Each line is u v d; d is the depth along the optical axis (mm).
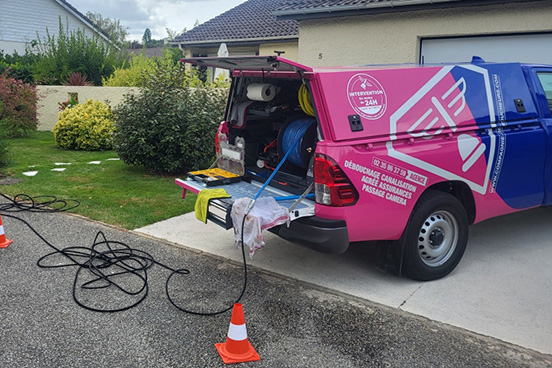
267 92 5117
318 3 10859
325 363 3410
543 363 3455
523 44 8688
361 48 10391
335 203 4062
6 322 3799
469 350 3598
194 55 19266
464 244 4879
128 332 3730
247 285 4586
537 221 6656
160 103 8680
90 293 4340
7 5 24734
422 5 9289
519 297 4441
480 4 8711
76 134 11555
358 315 4070
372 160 4148
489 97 5004
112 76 18656
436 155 4496
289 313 4082
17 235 5723
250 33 16828
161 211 6754
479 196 4922
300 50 11312
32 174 8766
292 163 4953
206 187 5125
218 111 9039
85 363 3324
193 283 4609
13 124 13172
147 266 4949
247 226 4031
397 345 3646
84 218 6414
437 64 5074
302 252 5477
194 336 3703
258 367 3352
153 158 8875
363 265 5148
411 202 4410
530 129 5285
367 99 4230
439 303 4309
